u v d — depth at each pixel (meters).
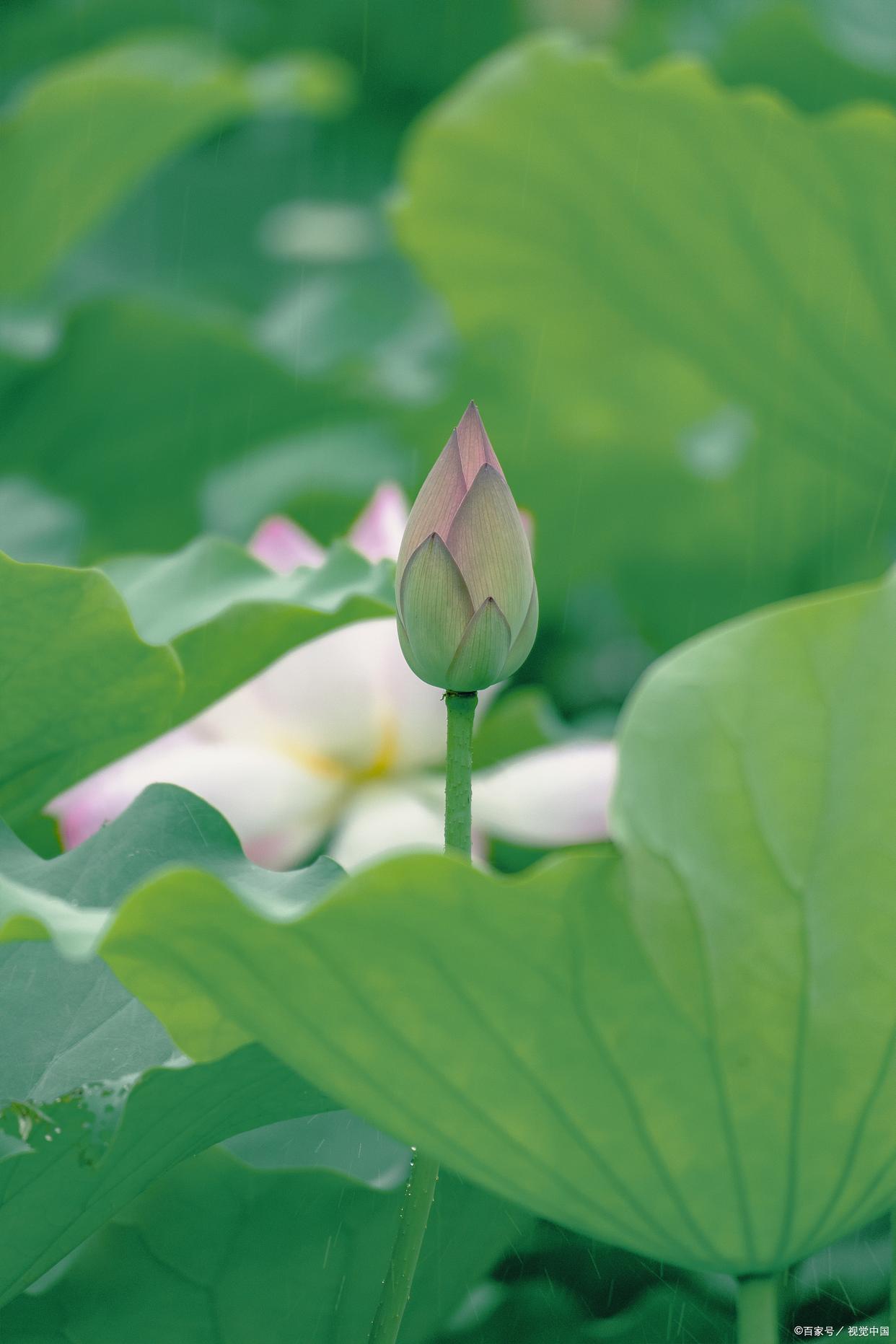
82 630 2.11
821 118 3.16
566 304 3.95
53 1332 2.11
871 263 3.35
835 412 3.65
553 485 4.04
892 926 1.84
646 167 3.49
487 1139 1.88
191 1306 2.12
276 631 2.20
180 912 1.84
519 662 1.97
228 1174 2.14
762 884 1.84
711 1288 2.26
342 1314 2.15
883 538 3.75
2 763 2.16
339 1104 2.03
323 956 1.84
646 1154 1.87
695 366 3.87
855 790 1.84
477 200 3.82
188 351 3.95
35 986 2.06
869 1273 2.27
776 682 1.85
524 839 2.37
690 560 3.94
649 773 1.85
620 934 1.83
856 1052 1.85
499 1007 1.85
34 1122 1.99
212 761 2.34
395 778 2.39
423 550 1.96
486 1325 2.22
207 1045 1.93
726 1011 1.85
